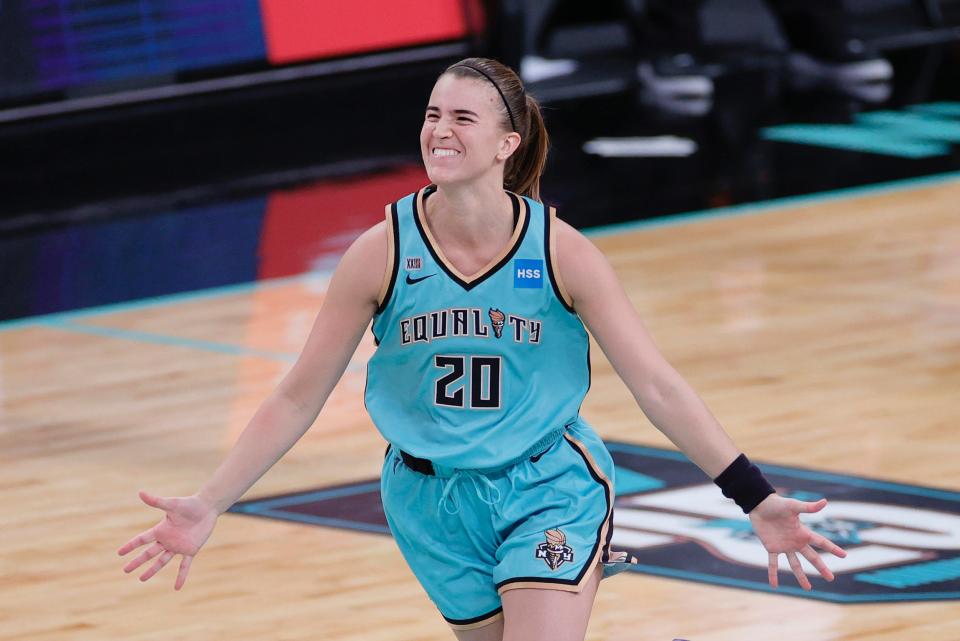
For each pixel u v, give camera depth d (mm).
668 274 24609
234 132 35562
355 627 12344
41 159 33219
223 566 13727
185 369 20344
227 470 8953
